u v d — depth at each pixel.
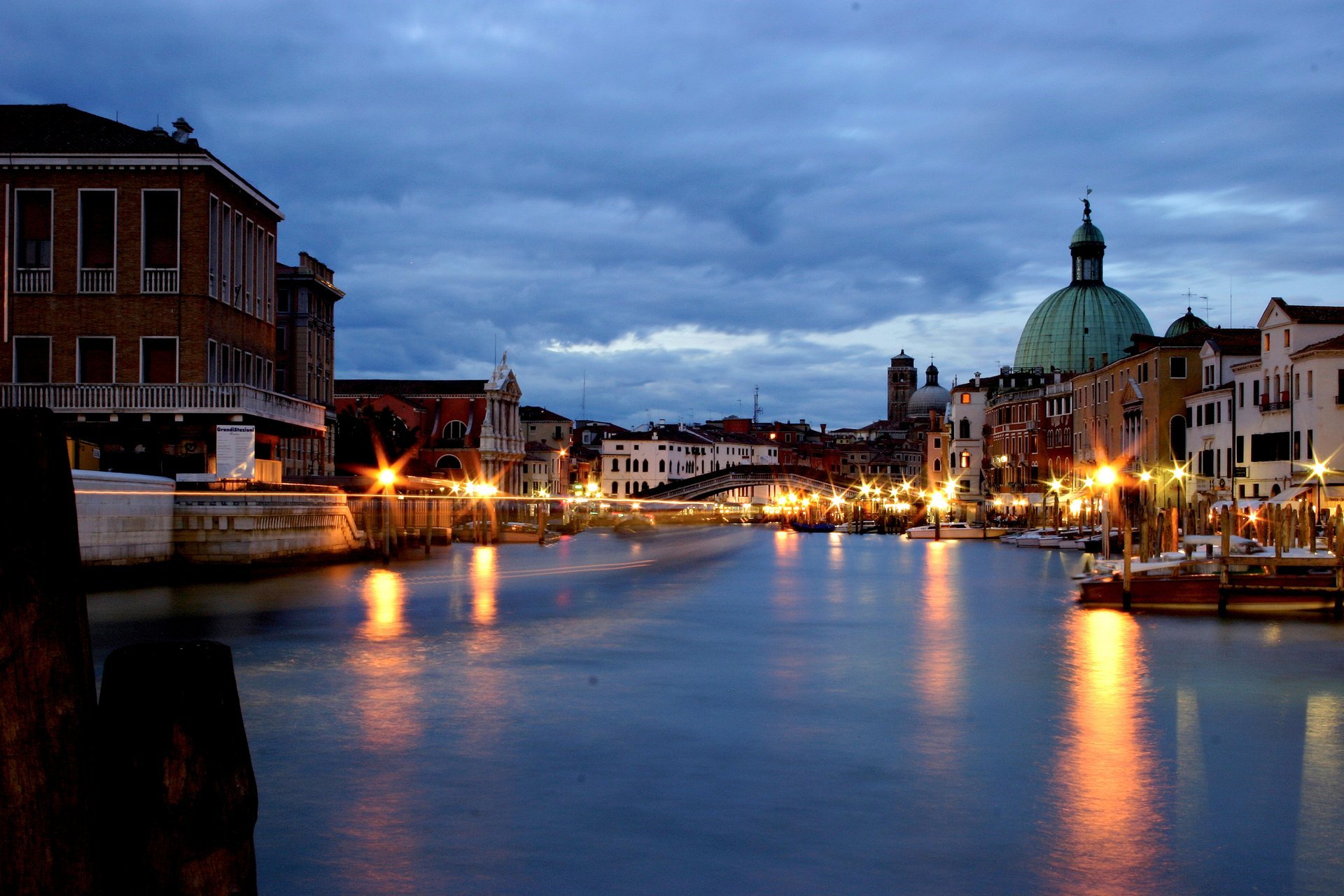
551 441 166.38
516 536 92.06
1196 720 20.97
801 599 44.12
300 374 77.00
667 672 25.72
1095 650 29.56
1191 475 85.56
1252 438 77.00
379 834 14.38
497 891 12.61
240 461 46.75
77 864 5.79
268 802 15.63
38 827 5.67
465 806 15.51
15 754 5.61
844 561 72.75
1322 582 37.09
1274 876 13.23
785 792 16.22
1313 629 33.94
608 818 15.02
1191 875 13.21
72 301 49.91
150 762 6.13
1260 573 39.59
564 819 14.99
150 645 6.34
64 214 49.84
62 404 48.47
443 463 126.81
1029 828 14.76
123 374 49.94
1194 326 126.00
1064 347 148.50
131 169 49.72
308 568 52.56
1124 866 13.47
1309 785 16.72
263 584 43.94
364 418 93.31
